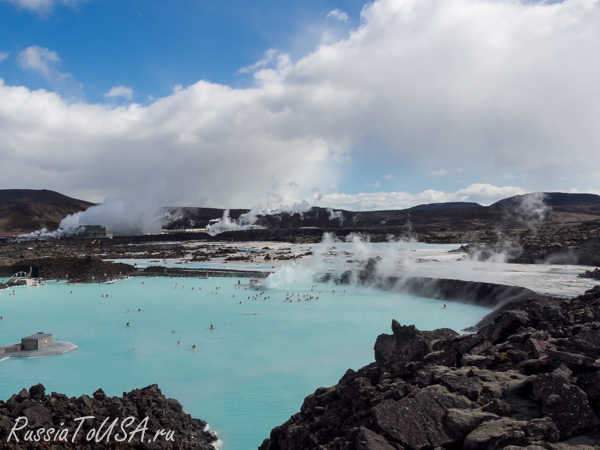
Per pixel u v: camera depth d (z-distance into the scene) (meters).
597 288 26.98
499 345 15.69
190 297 67.19
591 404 11.17
